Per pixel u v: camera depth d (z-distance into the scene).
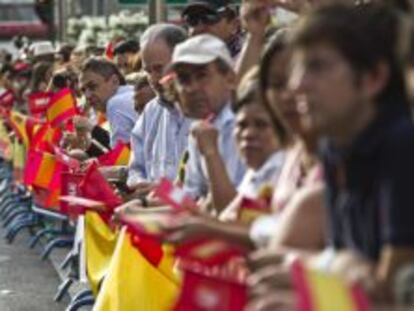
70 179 13.99
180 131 11.97
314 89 5.83
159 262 10.31
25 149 21.14
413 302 5.66
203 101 9.61
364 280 5.66
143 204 10.16
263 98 7.54
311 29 5.83
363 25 5.84
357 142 5.84
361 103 5.84
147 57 12.16
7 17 73.88
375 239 5.88
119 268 10.48
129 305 10.41
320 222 6.39
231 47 12.41
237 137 8.32
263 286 6.08
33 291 17.23
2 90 31.44
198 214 7.96
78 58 23.92
